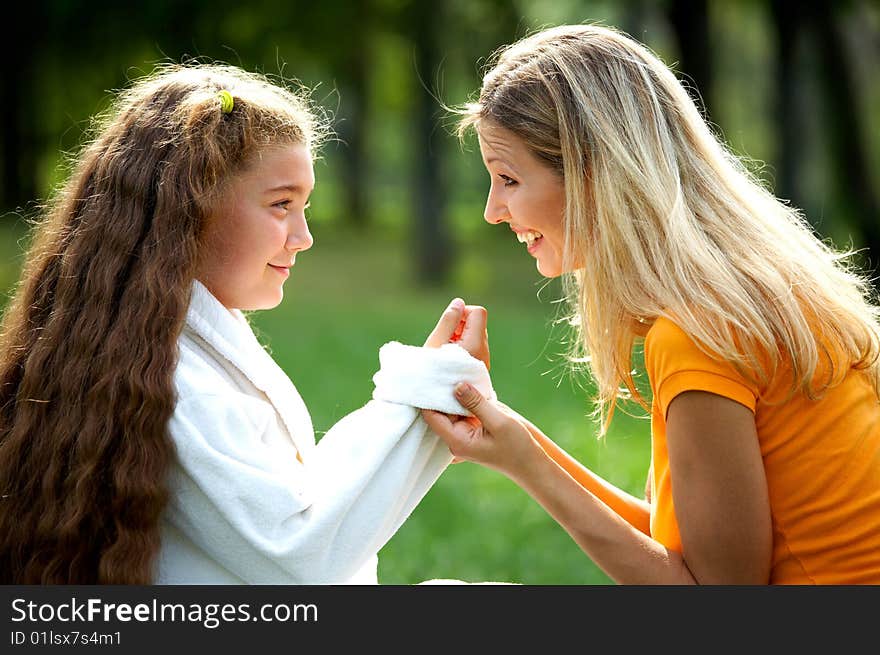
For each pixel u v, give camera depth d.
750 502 5.36
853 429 5.48
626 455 15.55
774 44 36.44
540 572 11.11
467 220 64.56
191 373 5.27
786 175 36.41
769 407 5.46
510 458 5.49
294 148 5.67
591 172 5.80
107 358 5.22
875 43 37.53
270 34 41.16
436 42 41.88
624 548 5.49
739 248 5.70
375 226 67.06
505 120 5.98
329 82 61.69
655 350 5.48
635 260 5.63
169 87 5.81
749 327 5.36
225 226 5.54
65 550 5.17
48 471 5.22
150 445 5.10
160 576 5.31
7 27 44.03
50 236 5.78
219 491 5.09
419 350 5.55
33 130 49.12
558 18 47.16
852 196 34.41
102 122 6.30
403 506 5.49
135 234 5.46
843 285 5.93
